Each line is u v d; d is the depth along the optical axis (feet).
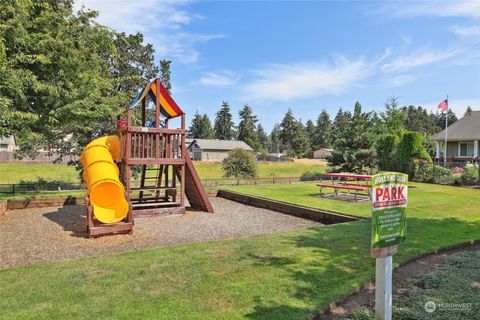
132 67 63.16
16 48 34.47
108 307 10.59
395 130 84.53
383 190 9.39
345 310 10.87
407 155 60.03
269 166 124.67
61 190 51.75
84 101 38.11
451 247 17.97
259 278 13.11
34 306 10.68
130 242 22.82
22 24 34.50
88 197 25.88
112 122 54.80
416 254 16.33
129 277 13.28
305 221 30.58
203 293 11.69
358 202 37.42
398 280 13.52
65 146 56.85
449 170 56.54
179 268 14.34
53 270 14.17
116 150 33.86
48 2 40.73
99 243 22.53
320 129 303.07
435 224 23.30
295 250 16.99
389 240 9.52
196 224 29.04
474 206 31.76
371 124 74.43
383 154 65.41
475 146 95.04
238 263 14.97
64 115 38.29
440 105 88.63
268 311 10.34
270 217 32.55
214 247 17.83
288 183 60.80
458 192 43.55
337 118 305.53
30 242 22.66
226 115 297.53
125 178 33.50
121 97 51.42
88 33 43.21
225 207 38.99
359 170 70.74
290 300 11.12
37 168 98.58
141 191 39.17
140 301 11.05
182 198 34.22
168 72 68.23
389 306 9.55
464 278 13.51
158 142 32.73
